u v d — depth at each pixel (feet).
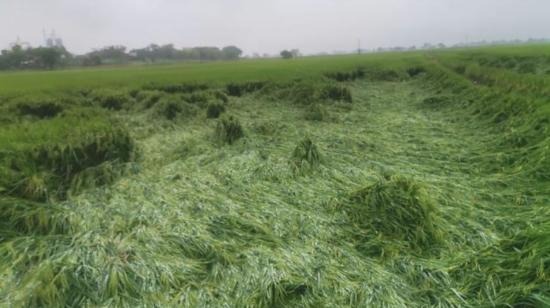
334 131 27.20
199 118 32.55
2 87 55.62
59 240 11.85
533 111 23.38
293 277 9.89
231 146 23.32
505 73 44.32
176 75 75.51
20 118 31.60
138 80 63.87
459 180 17.16
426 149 22.41
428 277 10.01
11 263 10.61
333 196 15.46
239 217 13.51
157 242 11.51
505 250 10.20
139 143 24.79
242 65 126.21
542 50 94.38
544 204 13.61
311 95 40.42
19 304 8.77
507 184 16.21
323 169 18.42
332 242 12.09
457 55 105.60
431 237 11.83
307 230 12.72
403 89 54.03
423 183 16.11
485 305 8.57
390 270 10.60
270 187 16.58
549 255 8.70
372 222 12.87
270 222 13.38
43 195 15.20
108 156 19.76
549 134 19.16
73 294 9.16
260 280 9.82
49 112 34.35
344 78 67.67
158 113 33.45
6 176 15.39
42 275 9.37
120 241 11.49
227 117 26.37
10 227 12.76
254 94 47.88
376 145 23.08
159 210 14.11
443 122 29.63
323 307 9.00
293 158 19.43
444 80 50.31
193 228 12.59
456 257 10.85
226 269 10.58
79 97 42.45
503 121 25.22
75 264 10.00
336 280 9.88
